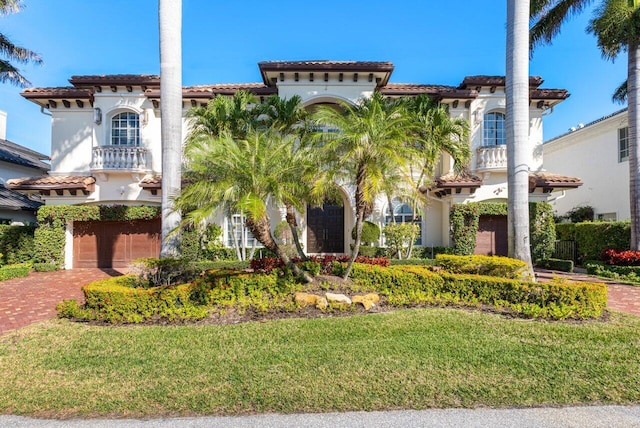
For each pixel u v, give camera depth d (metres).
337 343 6.52
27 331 7.48
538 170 19.47
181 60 11.80
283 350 6.18
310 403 4.50
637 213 15.10
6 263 17.78
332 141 8.71
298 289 9.30
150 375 5.30
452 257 10.91
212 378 5.16
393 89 19.38
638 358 5.80
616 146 22.06
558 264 16.47
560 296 8.30
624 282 13.14
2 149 25.02
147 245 19.05
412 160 9.22
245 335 6.95
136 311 8.16
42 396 4.75
